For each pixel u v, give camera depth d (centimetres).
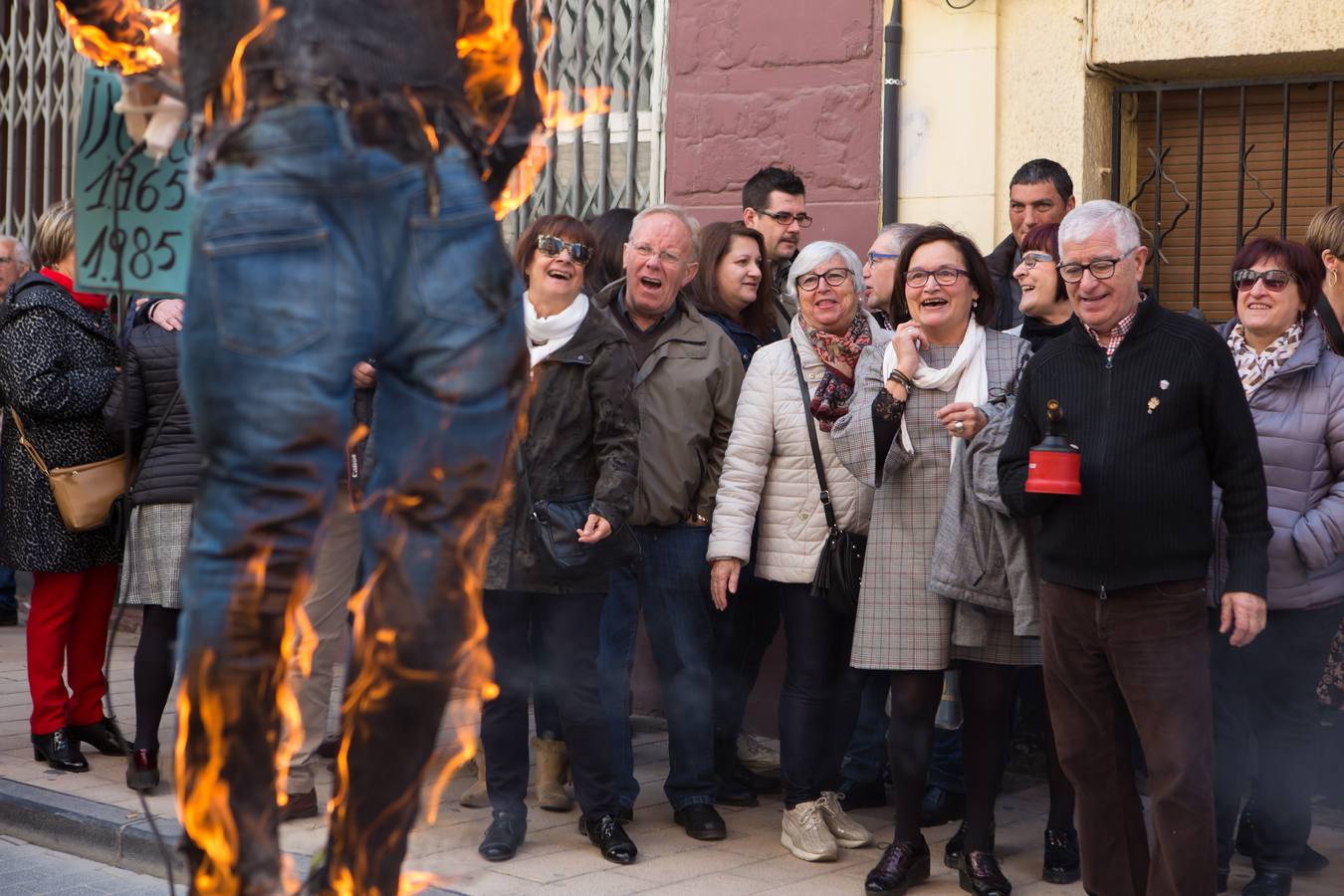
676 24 639
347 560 485
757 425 475
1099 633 363
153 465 514
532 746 594
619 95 670
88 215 219
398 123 182
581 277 464
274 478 178
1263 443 429
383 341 185
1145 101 587
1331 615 430
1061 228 370
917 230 527
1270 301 427
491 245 189
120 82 217
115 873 466
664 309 511
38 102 862
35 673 548
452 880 437
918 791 436
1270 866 433
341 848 201
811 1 608
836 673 477
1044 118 568
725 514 476
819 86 608
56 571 541
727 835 491
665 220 504
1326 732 521
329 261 177
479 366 187
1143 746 359
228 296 175
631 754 504
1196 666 357
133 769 269
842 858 469
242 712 183
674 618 504
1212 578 422
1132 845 379
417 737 197
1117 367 363
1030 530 403
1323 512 420
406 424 190
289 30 181
